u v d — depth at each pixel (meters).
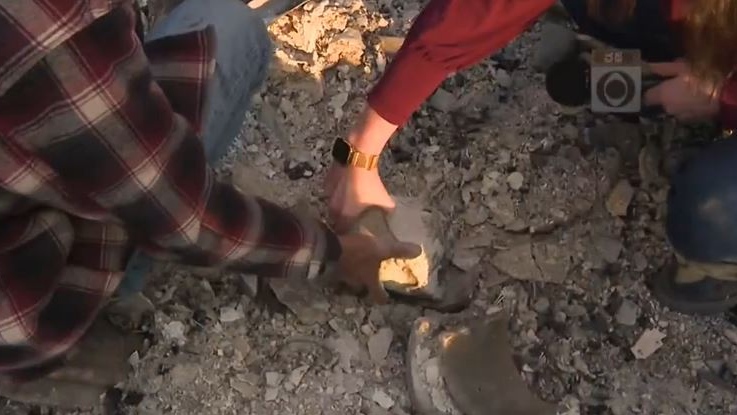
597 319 1.60
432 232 1.57
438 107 1.73
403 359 1.59
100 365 1.52
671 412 1.54
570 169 1.67
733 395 1.54
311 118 1.75
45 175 1.01
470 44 1.33
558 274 1.62
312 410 1.56
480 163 1.69
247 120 1.74
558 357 1.58
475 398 1.51
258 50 1.49
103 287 1.25
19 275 1.14
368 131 1.47
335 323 1.61
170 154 1.03
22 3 0.82
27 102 0.89
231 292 1.64
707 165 1.37
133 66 0.95
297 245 1.30
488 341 1.54
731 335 1.58
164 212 1.08
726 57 1.32
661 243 1.62
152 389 1.58
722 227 1.34
